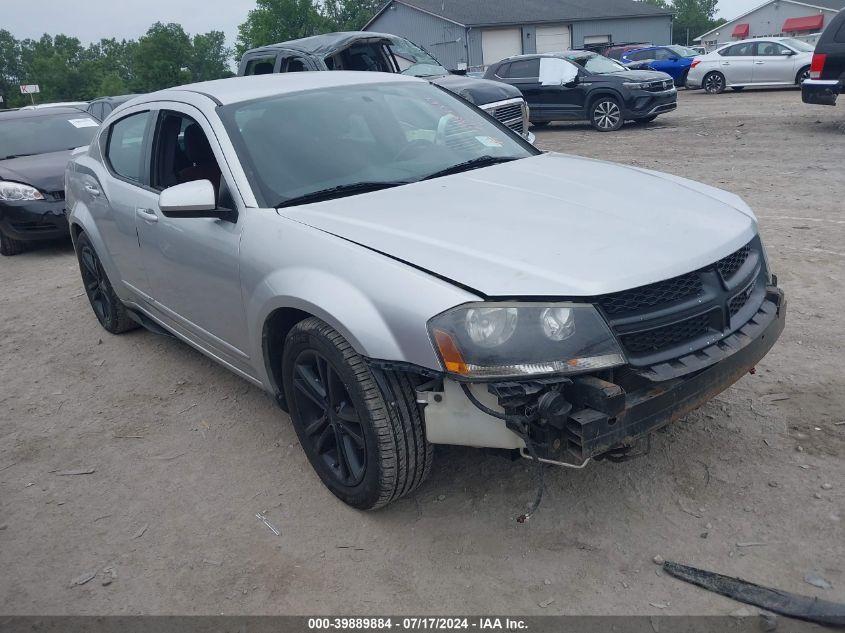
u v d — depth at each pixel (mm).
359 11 67438
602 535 2914
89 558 3094
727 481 3154
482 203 3217
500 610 2605
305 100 3994
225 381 4695
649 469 3279
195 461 3777
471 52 39438
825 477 3115
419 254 2781
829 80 11727
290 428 4016
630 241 2809
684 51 26719
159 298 4387
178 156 4145
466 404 2648
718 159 10547
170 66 78688
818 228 6633
